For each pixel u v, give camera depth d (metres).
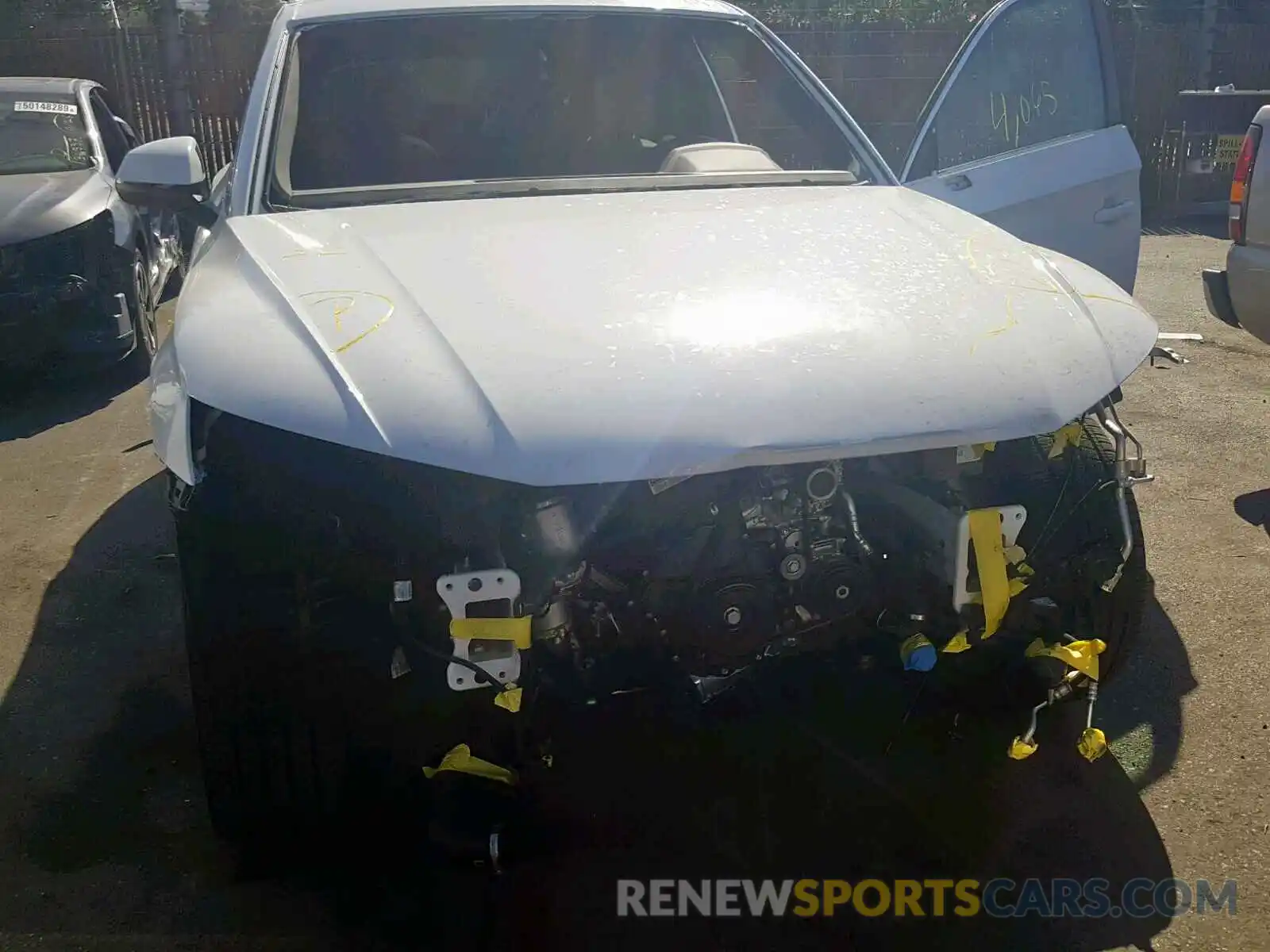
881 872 2.59
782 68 3.82
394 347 2.19
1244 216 4.66
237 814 2.43
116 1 12.81
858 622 2.42
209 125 11.94
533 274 2.46
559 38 3.60
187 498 2.27
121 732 3.17
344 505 2.22
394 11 3.54
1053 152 4.16
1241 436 5.27
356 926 2.47
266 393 2.14
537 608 2.22
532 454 2.03
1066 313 2.45
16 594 3.99
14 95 7.17
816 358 2.20
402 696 2.33
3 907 2.52
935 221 2.93
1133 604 2.77
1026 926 2.43
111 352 6.23
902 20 12.10
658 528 2.28
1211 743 3.03
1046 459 2.65
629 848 2.65
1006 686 2.58
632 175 3.32
